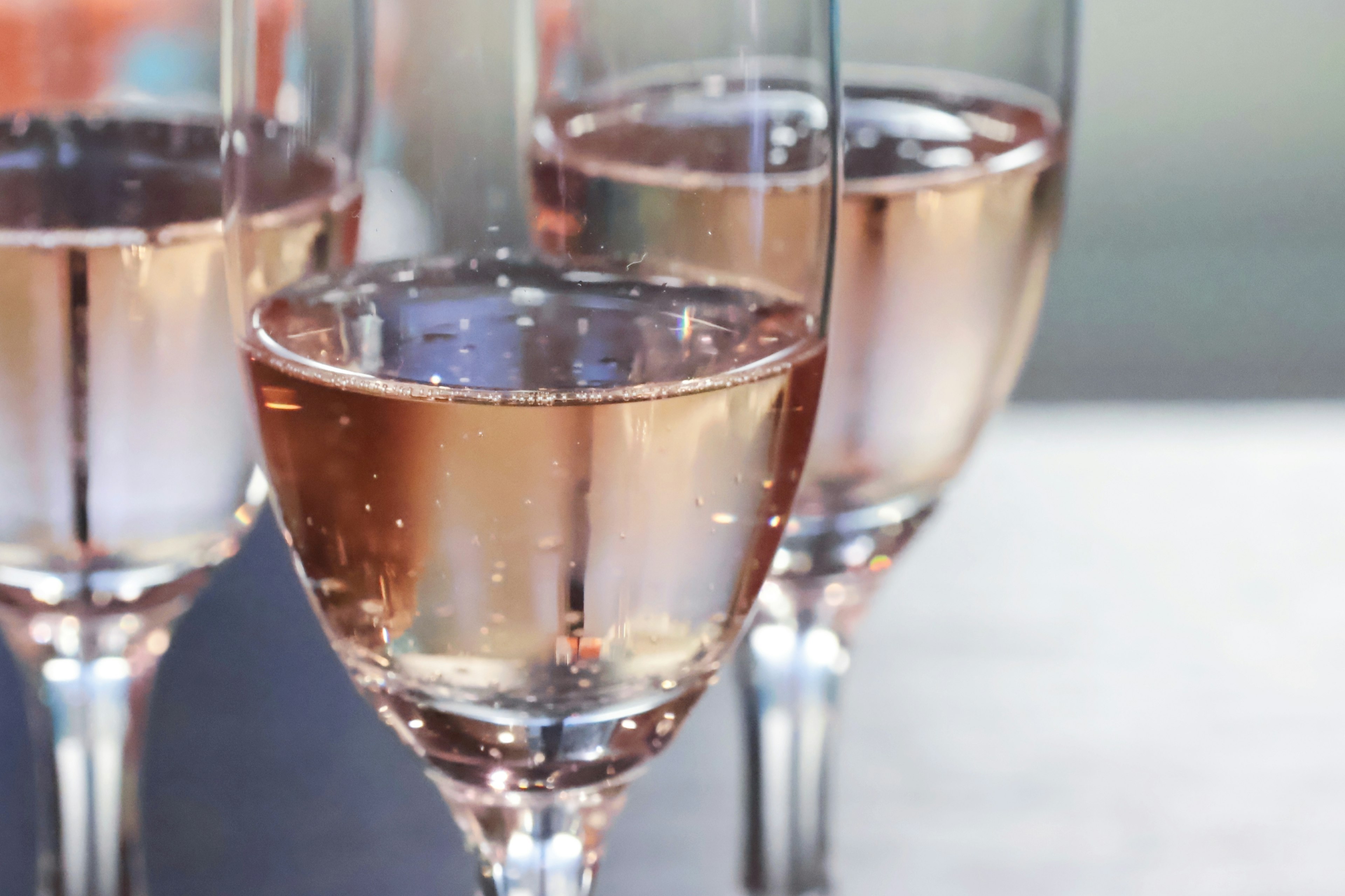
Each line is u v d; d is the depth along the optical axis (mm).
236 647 605
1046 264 437
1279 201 1506
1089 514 760
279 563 644
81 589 419
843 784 560
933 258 417
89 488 406
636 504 361
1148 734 592
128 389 403
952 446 431
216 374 408
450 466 358
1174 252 1407
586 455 359
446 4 363
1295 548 730
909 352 420
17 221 396
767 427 369
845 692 610
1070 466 815
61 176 403
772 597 457
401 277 368
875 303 416
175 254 400
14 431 402
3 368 400
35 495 406
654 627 366
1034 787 561
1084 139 1505
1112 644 648
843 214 413
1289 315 1244
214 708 574
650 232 371
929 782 563
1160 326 1222
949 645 646
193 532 416
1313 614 673
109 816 453
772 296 373
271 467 371
